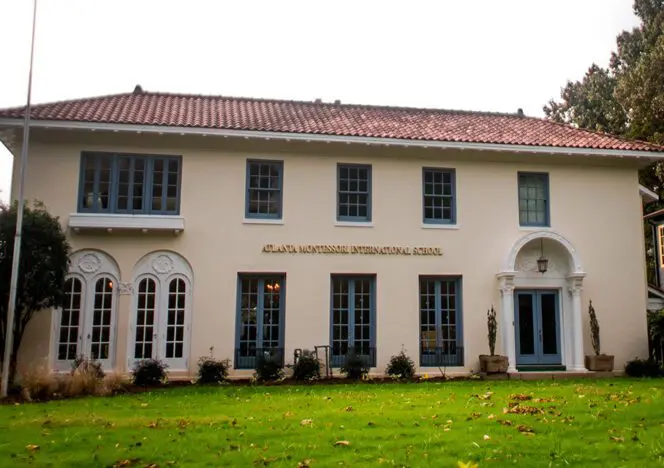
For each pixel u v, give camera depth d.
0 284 13.78
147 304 16.58
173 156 17.17
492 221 18.56
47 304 14.55
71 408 11.10
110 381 13.86
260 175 17.70
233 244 17.12
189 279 16.83
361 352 17.50
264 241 17.30
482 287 18.19
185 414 10.35
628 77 31.33
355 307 17.67
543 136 19.58
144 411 10.69
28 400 12.26
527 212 19.02
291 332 17.06
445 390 13.86
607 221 19.22
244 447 7.81
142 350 16.38
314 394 13.25
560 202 19.06
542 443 7.86
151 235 16.77
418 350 17.58
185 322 16.66
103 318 16.33
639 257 19.20
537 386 14.58
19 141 16.70
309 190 17.75
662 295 22.55
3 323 14.62
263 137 17.05
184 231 16.91
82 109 17.22
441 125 19.94
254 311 17.17
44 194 16.36
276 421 9.59
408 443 7.96
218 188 17.25
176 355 16.52
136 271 16.62
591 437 8.20
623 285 18.97
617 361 18.53
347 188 18.14
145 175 16.97
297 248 17.41
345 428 8.99
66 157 16.59
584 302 18.67
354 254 17.70
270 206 17.64
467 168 18.72
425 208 18.48
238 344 16.86
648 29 32.91
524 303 18.66
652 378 17.09
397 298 17.75
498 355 17.64
